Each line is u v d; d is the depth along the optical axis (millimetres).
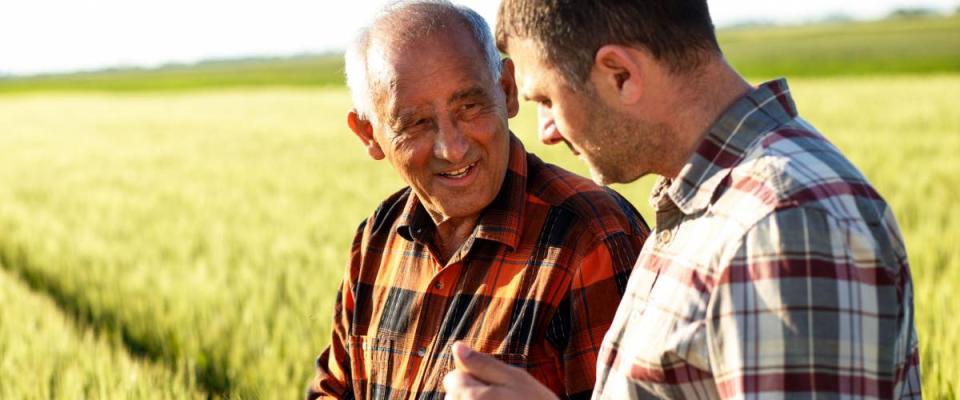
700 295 1308
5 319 5488
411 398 1946
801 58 56250
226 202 10602
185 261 7105
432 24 1831
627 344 1452
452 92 1812
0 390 4309
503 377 1422
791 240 1206
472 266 1933
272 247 7367
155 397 4031
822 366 1176
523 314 1844
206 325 5289
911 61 48719
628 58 1362
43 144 22344
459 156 1821
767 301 1205
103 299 6223
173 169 15195
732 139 1354
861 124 17688
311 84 58406
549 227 1886
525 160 1991
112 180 13852
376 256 2123
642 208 8688
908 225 7328
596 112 1416
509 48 1495
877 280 1215
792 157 1290
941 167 10844
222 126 26453
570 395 1821
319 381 2211
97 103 44062
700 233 1347
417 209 2031
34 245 8336
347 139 20500
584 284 1819
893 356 1216
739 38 89812
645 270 1493
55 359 4695
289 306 5641
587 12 1366
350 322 2158
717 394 1310
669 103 1391
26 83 99812
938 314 4602
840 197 1248
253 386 4352
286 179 12828
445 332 1925
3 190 13055
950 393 3598
